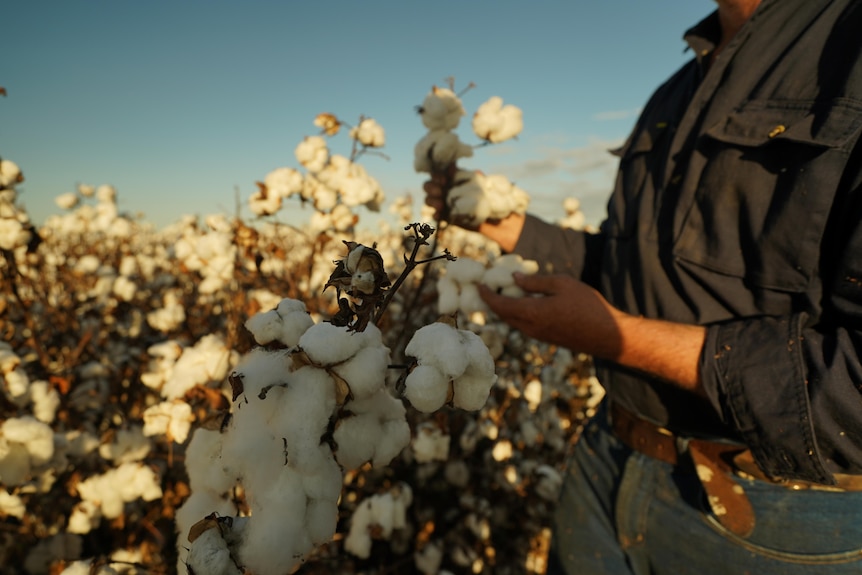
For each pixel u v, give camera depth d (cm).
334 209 218
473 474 330
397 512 239
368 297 69
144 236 918
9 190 208
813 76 117
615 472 166
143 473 206
